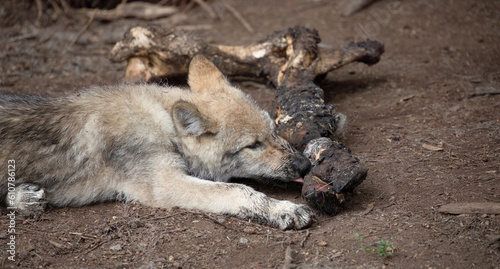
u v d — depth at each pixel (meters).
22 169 8.82
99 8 21.69
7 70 16.02
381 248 7.26
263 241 7.84
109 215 8.76
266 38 13.48
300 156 9.07
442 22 19.05
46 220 8.58
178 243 7.84
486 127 11.15
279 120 10.45
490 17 18.88
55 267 7.30
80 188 9.09
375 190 9.05
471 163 9.66
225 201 8.58
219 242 7.85
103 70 16.30
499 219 7.79
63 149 8.98
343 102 13.49
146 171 8.99
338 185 8.16
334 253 7.43
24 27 19.41
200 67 9.95
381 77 15.14
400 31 18.75
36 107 9.32
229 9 21.64
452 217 8.01
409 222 7.99
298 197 9.30
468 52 16.28
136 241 7.93
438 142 10.67
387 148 10.62
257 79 14.50
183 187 8.82
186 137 9.19
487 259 6.98
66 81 15.30
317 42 13.09
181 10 22.12
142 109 9.30
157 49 12.80
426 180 9.19
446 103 12.78
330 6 21.67
